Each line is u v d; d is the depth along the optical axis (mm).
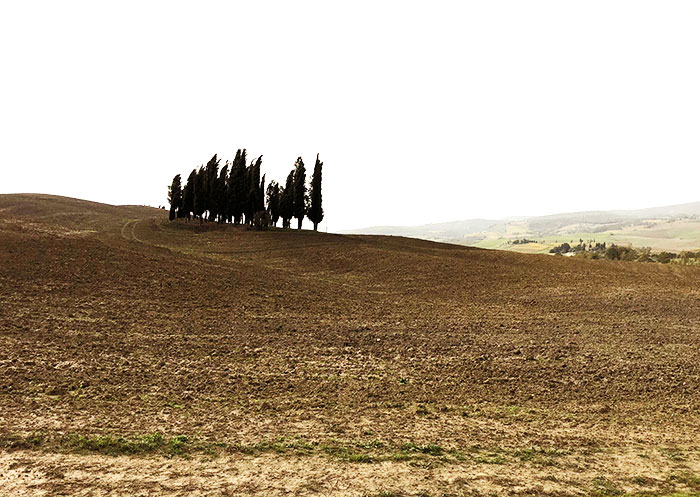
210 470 8438
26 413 10555
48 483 7637
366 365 15906
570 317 23750
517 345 18781
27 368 13453
